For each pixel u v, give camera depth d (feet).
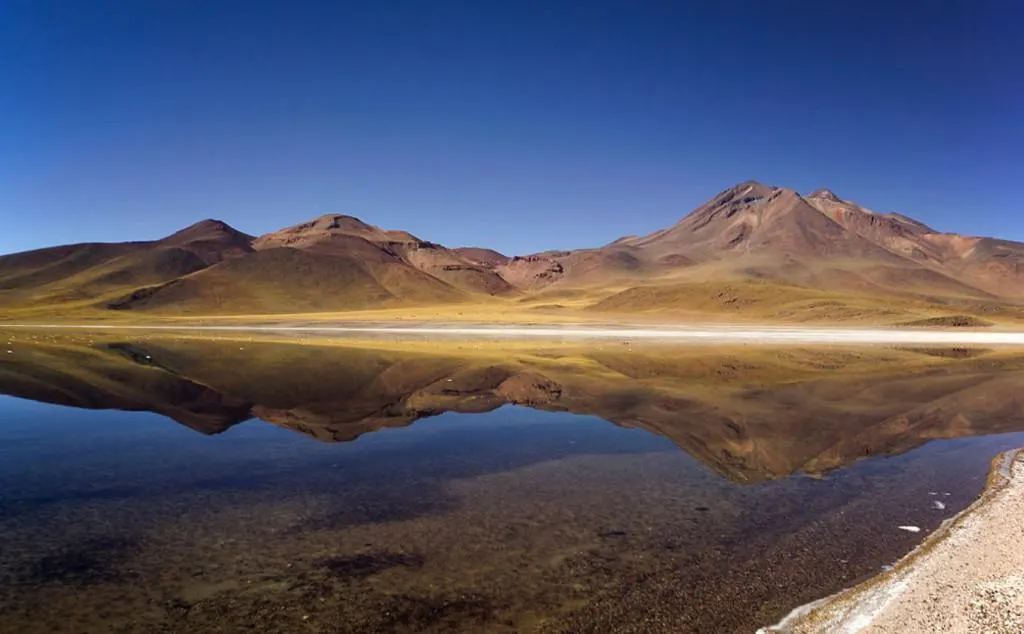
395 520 45.19
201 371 134.31
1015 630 28.50
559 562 38.19
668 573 36.73
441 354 174.19
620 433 74.90
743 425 80.33
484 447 67.67
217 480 54.90
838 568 37.24
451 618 31.91
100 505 48.21
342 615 32.07
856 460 63.57
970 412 90.94
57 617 31.63
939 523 44.88
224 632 30.48
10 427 77.25
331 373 131.54
